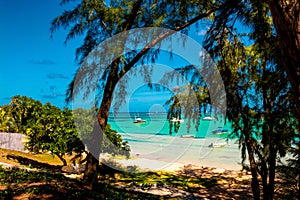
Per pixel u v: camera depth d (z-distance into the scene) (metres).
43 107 12.48
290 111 5.04
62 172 11.29
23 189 5.75
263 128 5.88
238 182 13.28
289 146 5.18
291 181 5.38
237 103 6.43
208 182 13.09
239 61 6.74
